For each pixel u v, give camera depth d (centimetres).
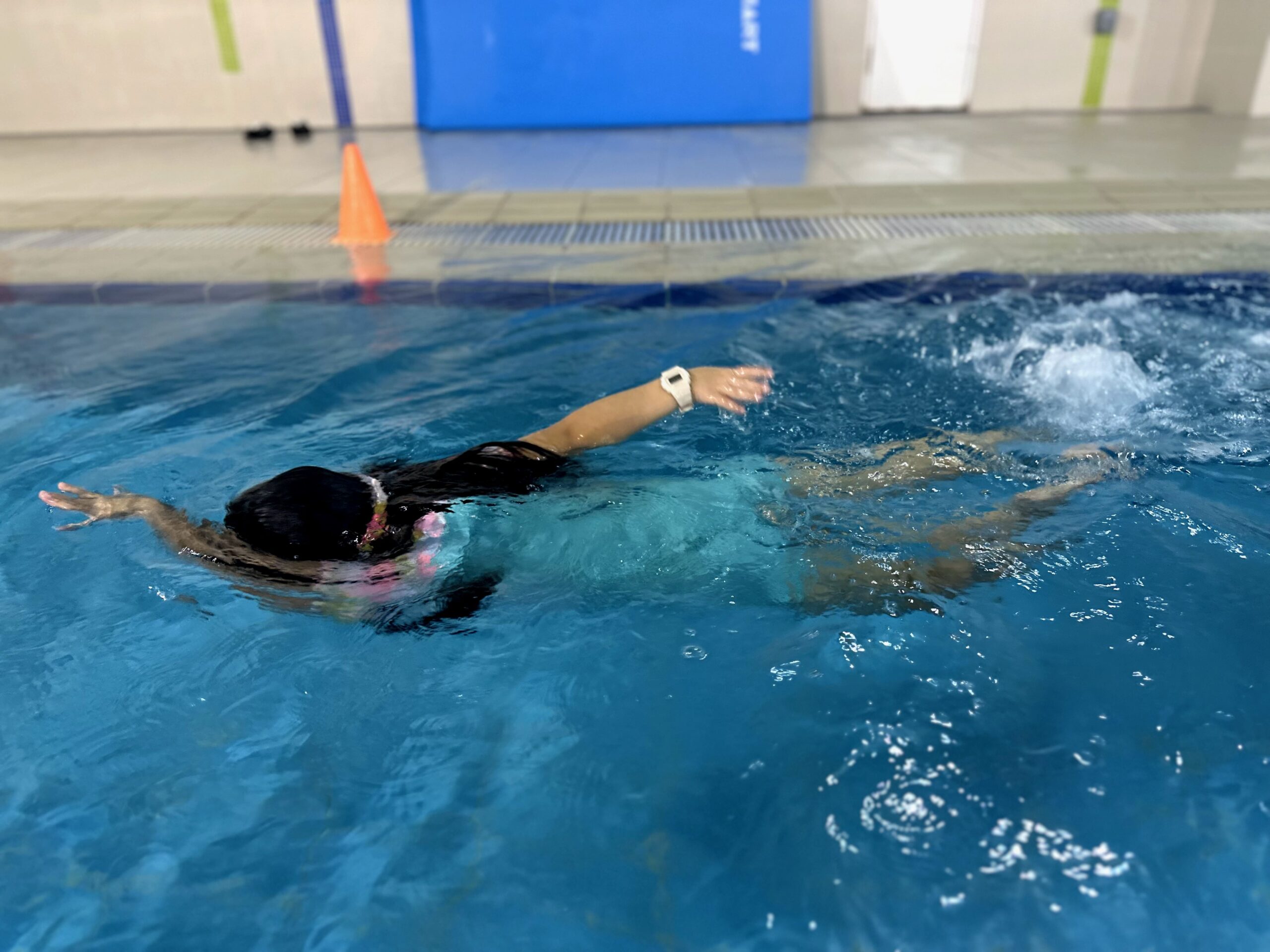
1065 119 866
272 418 306
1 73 932
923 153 715
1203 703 162
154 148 856
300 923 137
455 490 206
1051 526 213
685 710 168
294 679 183
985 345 342
